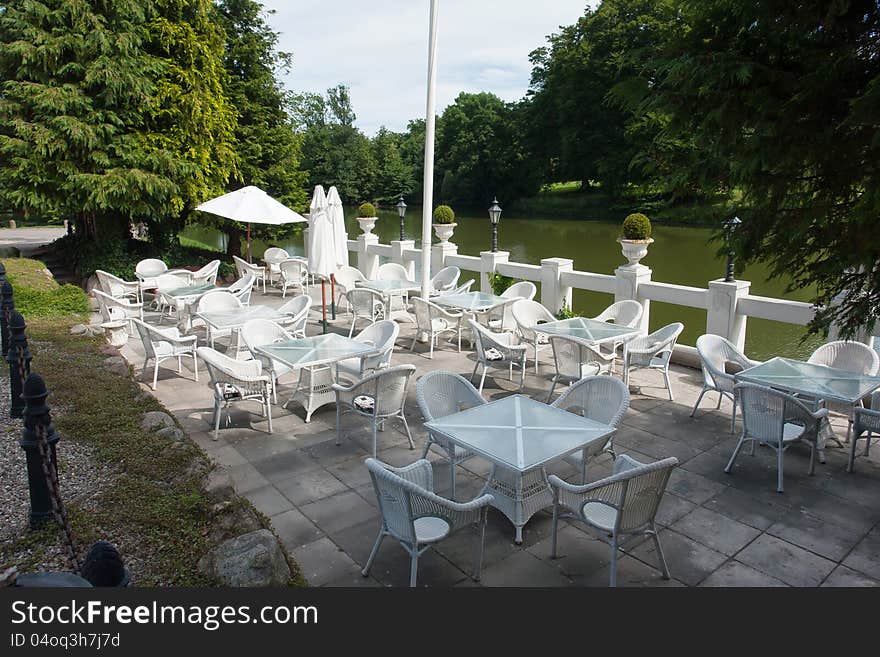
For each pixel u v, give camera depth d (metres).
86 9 12.57
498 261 11.68
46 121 12.24
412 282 10.88
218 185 15.83
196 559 3.65
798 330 14.06
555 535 4.08
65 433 5.38
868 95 2.95
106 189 12.55
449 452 4.79
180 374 7.94
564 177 44.19
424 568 3.99
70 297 11.19
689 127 3.82
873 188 3.12
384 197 60.50
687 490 5.03
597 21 36.12
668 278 19.94
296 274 13.17
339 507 4.74
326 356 6.25
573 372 6.68
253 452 5.70
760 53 3.56
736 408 6.71
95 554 2.77
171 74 14.38
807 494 4.96
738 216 3.85
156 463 4.80
